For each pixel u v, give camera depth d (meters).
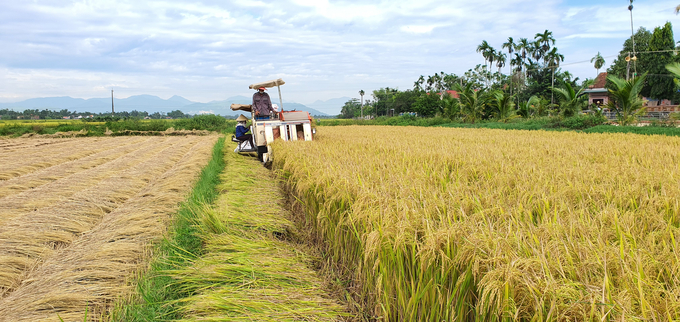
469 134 14.66
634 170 4.39
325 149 7.55
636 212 2.81
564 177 4.19
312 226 4.91
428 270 2.39
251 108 12.87
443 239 2.27
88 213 5.64
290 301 3.16
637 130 15.59
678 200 2.84
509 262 1.88
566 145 8.33
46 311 3.00
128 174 9.02
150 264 3.82
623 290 1.60
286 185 7.07
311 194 4.76
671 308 1.54
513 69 63.41
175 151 14.91
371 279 3.06
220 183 8.50
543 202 3.03
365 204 3.23
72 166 10.91
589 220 2.48
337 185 3.95
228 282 3.50
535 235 2.23
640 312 1.60
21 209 5.94
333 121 51.59
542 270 1.78
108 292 3.32
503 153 6.97
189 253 4.08
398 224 2.61
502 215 2.68
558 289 1.66
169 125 33.69
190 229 5.00
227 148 16.39
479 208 2.91
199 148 15.79
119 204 6.50
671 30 36.91
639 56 40.12
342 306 3.21
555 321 1.67
